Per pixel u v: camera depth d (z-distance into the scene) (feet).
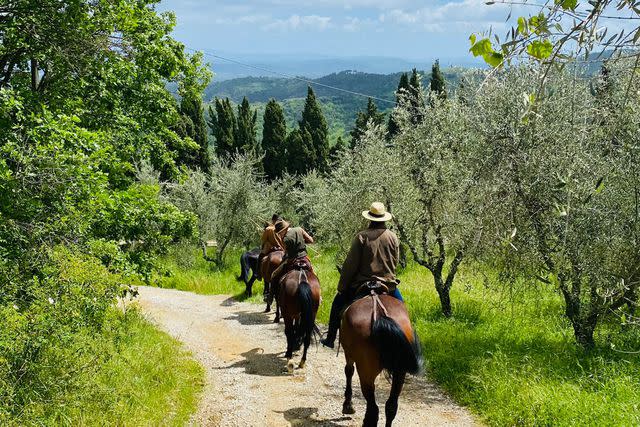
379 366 18.20
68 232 25.81
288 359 29.91
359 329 18.49
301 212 93.50
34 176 25.59
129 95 44.45
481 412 22.95
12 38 34.09
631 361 26.50
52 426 18.61
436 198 39.52
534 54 7.97
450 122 37.88
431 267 40.09
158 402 23.36
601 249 26.04
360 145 50.62
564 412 20.61
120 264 33.19
